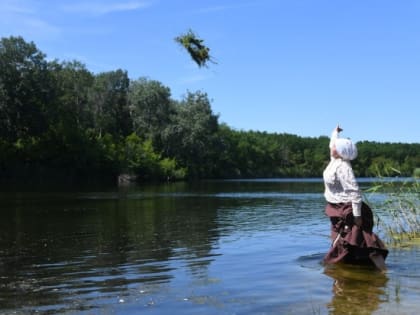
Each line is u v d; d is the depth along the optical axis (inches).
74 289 231.8
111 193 1390.3
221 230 475.8
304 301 202.2
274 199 1081.4
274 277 248.4
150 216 647.8
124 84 3526.1
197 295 215.8
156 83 3329.2
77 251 352.5
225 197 1172.5
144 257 322.0
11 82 2487.7
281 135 5994.1
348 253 275.1
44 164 2508.6
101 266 291.9
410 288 220.4
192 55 346.0
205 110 3314.5
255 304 199.3
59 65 3078.2
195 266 285.7
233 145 4441.4
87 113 3257.9
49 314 190.5
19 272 276.2
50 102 2613.2
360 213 268.4
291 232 451.2
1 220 598.2
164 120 3294.8
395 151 3750.0
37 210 760.3
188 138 3230.8
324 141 5733.3
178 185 2229.3
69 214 682.8
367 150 3742.6
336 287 223.9
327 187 281.9
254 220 581.3
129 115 3489.2
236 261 298.7
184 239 410.9
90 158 2635.3
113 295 218.7
